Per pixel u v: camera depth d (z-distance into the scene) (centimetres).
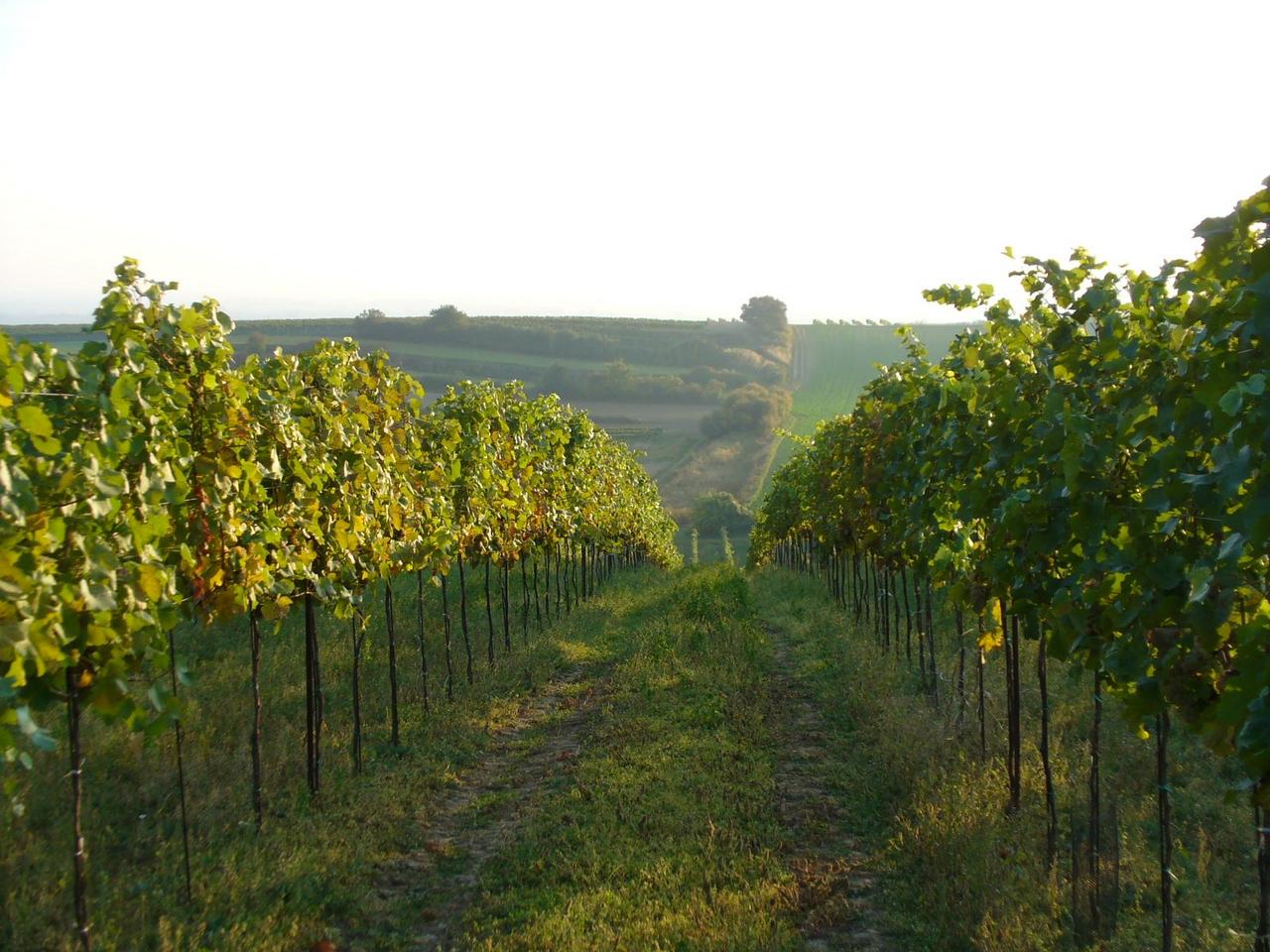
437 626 1539
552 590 2419
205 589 655
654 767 859
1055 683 1057
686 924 549
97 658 493
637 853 673
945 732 885
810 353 10069
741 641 1395
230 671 1115
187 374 632
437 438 1252
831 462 1603
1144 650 452
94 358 532
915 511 930
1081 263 632
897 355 9544
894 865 643
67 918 549
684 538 6756
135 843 667
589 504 2111
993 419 661
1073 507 511
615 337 9681
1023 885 595
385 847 719
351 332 8450
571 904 589
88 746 806
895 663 1228
